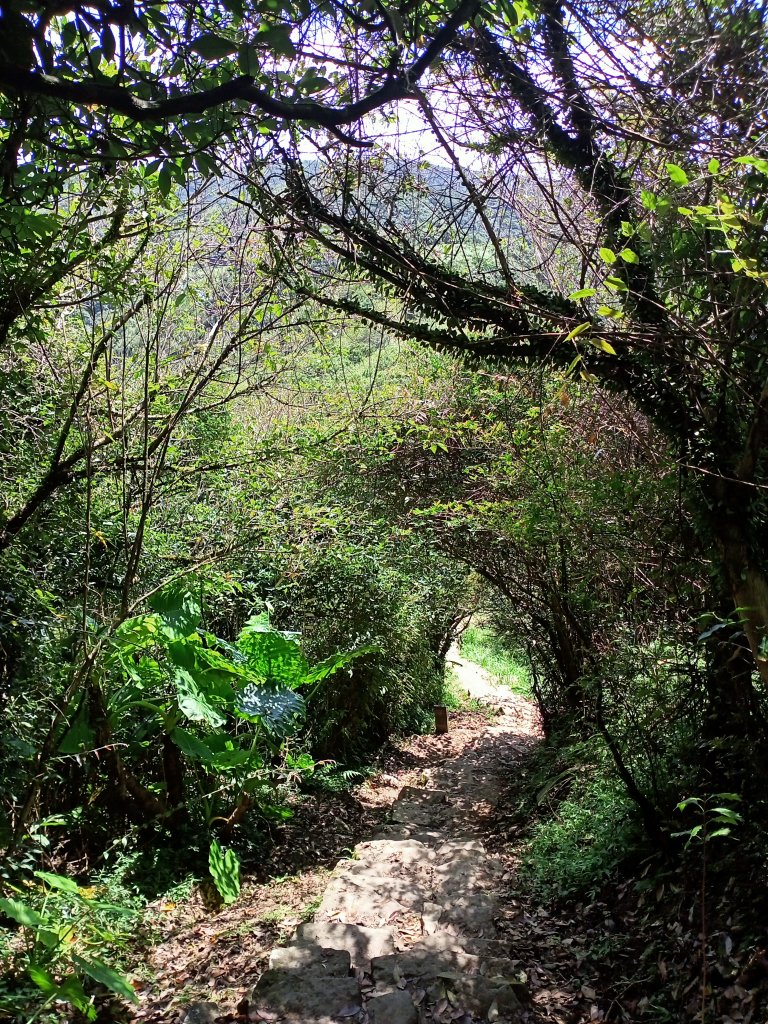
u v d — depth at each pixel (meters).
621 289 2.65
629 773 4.92
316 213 3.23
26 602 4.78
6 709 4.54
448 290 3.27
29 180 2.93
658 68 2.90
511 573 7.81
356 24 2.61
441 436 7.14
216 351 5.25
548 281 3.80
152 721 6.19
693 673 4.41
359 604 8.74
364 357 6.92
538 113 3.08
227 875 5.66
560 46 2.99
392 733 10.97
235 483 6.31
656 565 4.58
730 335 2.79
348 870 5.66
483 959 4.02
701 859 4.16
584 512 4.87
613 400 4.38
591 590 5.62
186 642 5.79
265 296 4.22
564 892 4.86
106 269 3.92
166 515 6.15
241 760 6.18
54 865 5.24
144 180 3.54
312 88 2.44
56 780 5.43
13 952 4.08
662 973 3.63
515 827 6.68
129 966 4.46
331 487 7.51
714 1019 3.19
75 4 1.83
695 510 3.36
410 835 6.86
